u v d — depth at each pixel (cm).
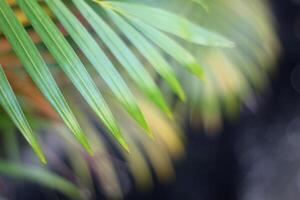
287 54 377
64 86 114
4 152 131
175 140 133
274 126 386
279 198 388
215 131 366
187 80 141
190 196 373
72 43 100
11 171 115
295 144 387
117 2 86
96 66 76
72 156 131
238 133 380
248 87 157
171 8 126
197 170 373
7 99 72
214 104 146
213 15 137
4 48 98
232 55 142
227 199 385
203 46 137
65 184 122
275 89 381
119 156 164
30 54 73
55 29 75
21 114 73
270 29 154
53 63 103
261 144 386
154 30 84
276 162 388
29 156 177
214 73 142
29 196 273
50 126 114
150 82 79
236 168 383
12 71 103
